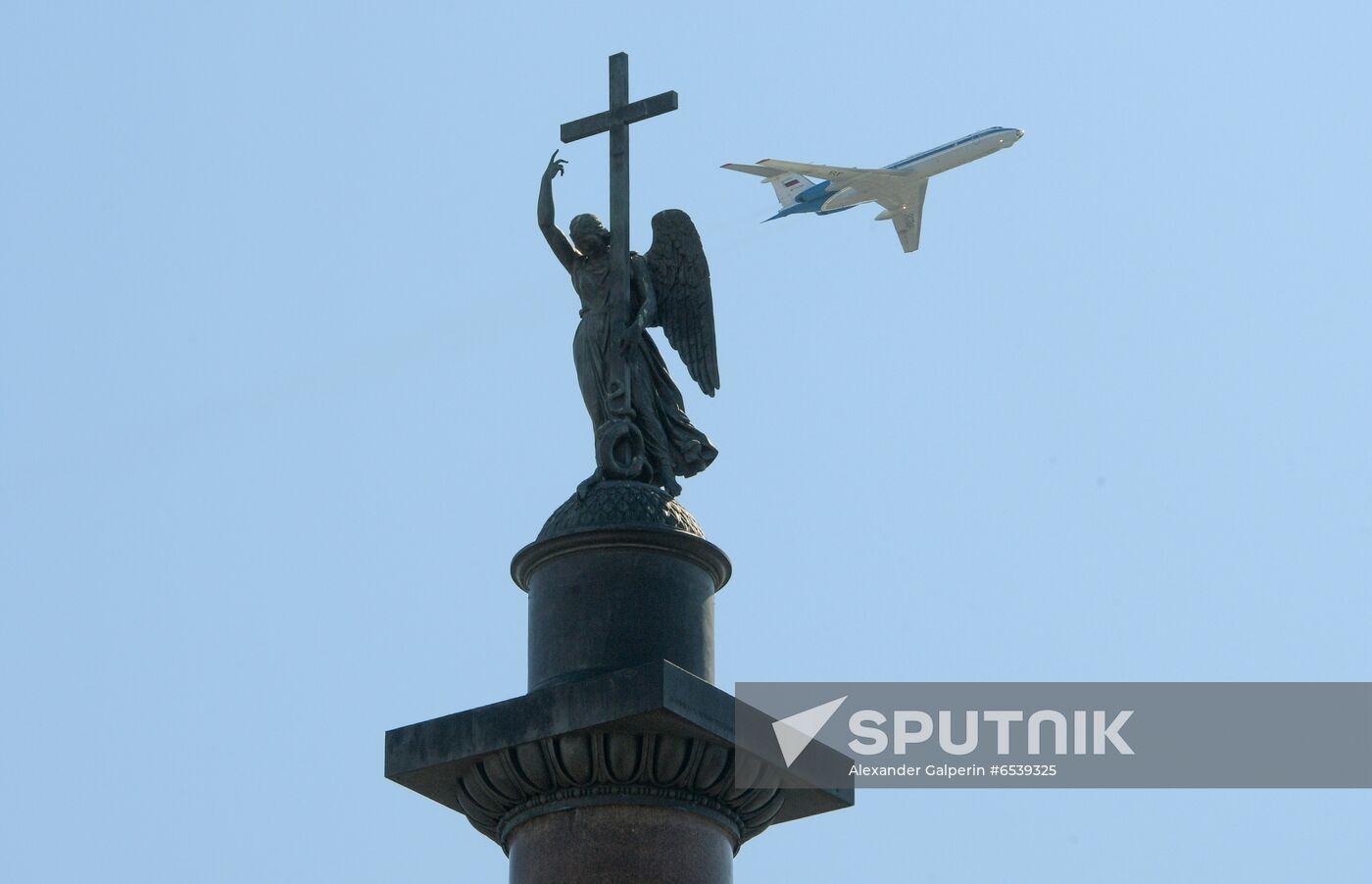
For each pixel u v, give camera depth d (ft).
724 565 211.20
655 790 197.16
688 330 226.99
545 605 207.31
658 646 203.62
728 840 202.18
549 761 195.72
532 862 197.98
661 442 218.79
